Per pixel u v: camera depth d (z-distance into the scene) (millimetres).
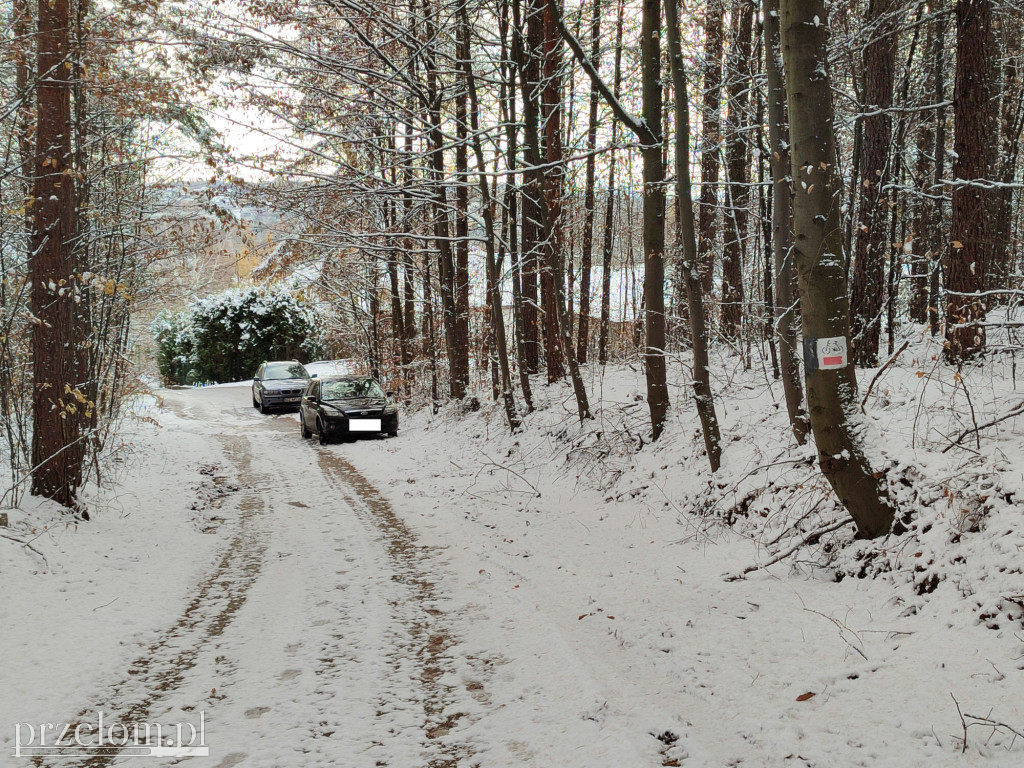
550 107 14109
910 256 10086
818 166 5438
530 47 13680
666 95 13000
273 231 13812
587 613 5664
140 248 10883
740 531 6926
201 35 11453
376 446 16516
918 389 7574
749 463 7711
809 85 5418
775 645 4676
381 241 16484
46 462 8336
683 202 8367
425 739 3906
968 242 8930
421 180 13141
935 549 4926
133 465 12609
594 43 15391
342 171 13867
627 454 9906
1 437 9750
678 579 6184
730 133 11609
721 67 11750
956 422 6152
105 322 10602
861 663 4227
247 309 37562
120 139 10703
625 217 22297
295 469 14055
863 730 3594
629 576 6426
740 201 14070
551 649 4988
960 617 4301
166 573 7109
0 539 6750
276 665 4941
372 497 11086
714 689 4246
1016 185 6590
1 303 9250
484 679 4621
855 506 5602
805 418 7422
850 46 9961
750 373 11672
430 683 4605
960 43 9148
